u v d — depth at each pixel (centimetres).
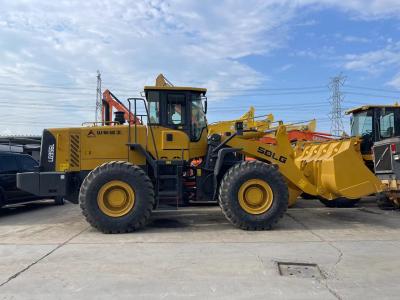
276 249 683
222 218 1027
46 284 509
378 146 1190
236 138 956
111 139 949
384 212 1130
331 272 555
